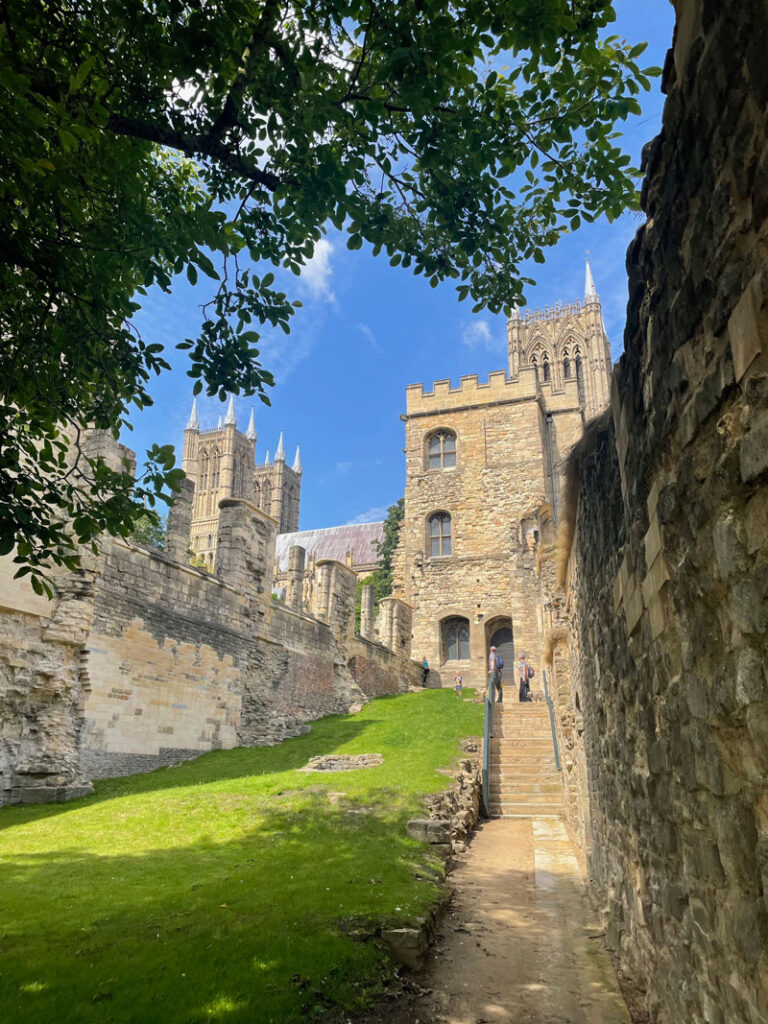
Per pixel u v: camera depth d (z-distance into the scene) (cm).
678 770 362
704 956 318
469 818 1230
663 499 360
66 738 1350
